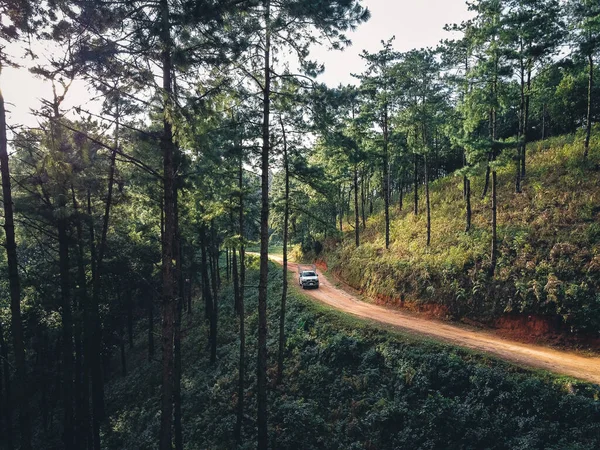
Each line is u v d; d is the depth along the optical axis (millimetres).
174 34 8367
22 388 9891
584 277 17609
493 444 11617
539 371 13586
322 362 18828
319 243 48344
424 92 26500
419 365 15883
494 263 21312
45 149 9500
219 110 10625
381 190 51344
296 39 12172
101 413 22312
